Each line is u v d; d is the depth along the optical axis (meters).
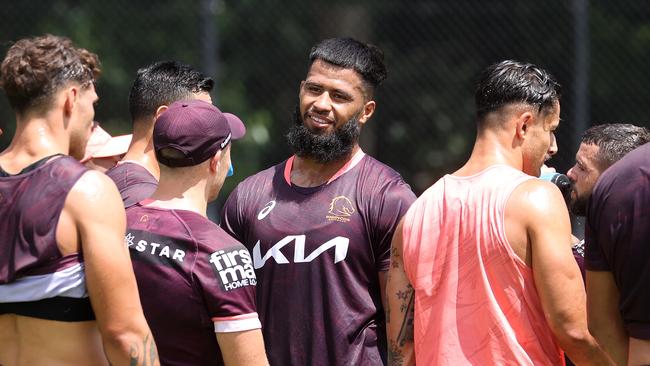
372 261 13.59
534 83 12.05
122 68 38.06
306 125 13.87
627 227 11.21
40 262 10.24
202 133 11.74
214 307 11.32
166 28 38.34
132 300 10.41
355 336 13.36
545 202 11.32
